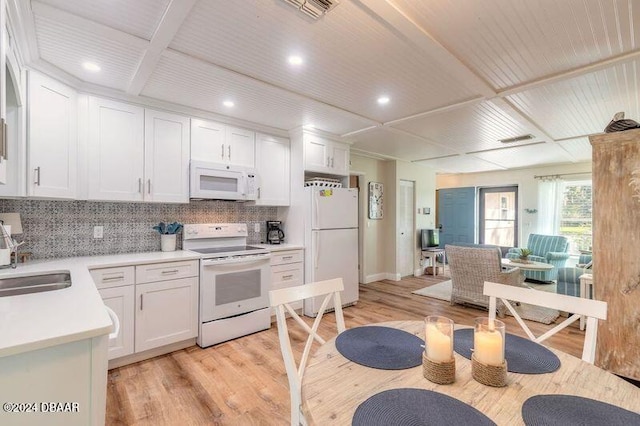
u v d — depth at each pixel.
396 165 5.80
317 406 0.85
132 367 2.42
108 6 1.53
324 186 3.96
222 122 3.27
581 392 0.92
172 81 2.40
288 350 1.30
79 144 2.42
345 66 2.17
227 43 1.89
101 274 2.29
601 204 2.07
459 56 2.01
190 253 2.93
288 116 3.25
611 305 2.02
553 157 5.28
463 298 4.08
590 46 1.89
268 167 3.70
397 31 1.76
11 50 1.58
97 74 2.29
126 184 2.65
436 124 3.45
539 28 1.71
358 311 3.94
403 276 6.06
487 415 0.81
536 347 1.22
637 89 2.48
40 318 1.09
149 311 2.53
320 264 3.74
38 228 2.48
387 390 0.93
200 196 3.02
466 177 7.44
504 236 6.92
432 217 6.70
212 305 2.85
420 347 1.23
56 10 1.55
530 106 2.88
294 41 1.87
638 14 1.58
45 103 2.15
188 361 2.54
